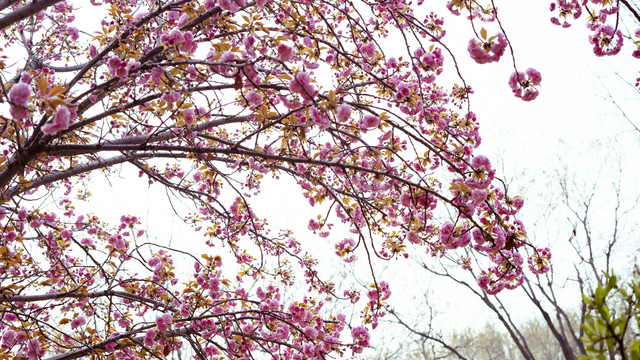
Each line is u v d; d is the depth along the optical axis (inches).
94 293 171.2
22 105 89.4
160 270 194.9
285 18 165.6
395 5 173.0
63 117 93.7
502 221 129.4
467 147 154.2
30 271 197.9
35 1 145.6
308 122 127.2
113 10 144.0
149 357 181.5
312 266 228.5
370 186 166.7
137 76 142.6
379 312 177.3
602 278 499.2
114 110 145.6
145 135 195.2
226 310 207.9
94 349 156.6
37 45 223.3
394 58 181.6
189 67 155.1
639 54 190.9
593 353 58.1
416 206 148.7
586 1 169.5
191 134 161.0
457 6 149.5
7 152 159.0
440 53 151.0
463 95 207.8
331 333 183.6
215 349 195.9
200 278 169.3
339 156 171.0
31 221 180.9
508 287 154.9
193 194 215.0
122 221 255.9
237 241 245.6
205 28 147.1
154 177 196.7
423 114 168.2
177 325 175.3
